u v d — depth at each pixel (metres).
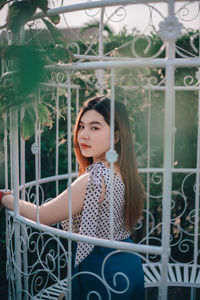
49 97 2.00
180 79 3.21
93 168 1.62
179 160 3.32
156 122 3.29
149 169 2.79
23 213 1.67
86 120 1.66
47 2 1.51
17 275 1.77
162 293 1.33
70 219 1.45
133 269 1.64
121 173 1.71
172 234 3.31
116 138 1.73
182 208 3.29
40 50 1.26
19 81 1.19
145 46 3.07
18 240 1.73
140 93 2.83
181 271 2.48
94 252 1.60
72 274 1.72
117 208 1.65
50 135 2.93
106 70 2.60
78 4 1.64
